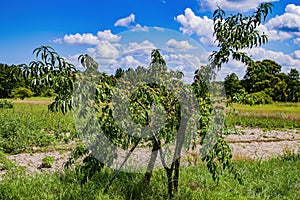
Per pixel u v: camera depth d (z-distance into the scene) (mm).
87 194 4977
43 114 16969
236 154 9617
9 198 4891
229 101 5137
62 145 10281
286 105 30531
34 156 8992
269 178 6320
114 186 5285
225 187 5688
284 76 40281
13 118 13016
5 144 9648
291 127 17125
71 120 14656
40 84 3939
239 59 5016
